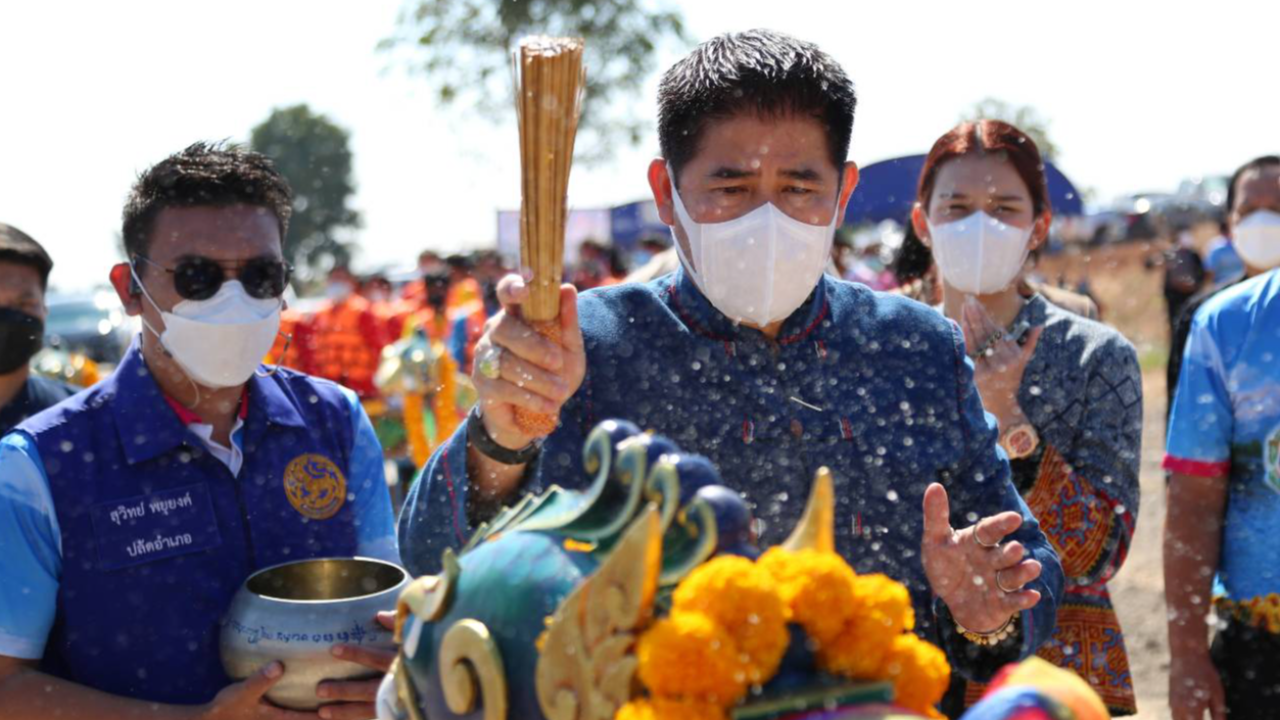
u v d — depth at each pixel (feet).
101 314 57.26
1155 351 56.18
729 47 6.54
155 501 7.38
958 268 10.27
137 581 7.27
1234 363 9.71
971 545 5.98
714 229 6.41
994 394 9.25
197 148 7.62
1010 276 10.25
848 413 6.68
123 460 7.39
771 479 6.55
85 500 7.25
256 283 7.51
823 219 6.48
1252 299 9.70
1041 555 6.83
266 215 7.64
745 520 4.16
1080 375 9.61
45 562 7.18
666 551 4.24
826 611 3.83
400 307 32.58
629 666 3.78
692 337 6.66
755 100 6.39
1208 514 9.97
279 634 6.72
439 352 26.11
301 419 7.95
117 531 7.28
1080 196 25.48
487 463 5.65
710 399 6.58
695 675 3.64
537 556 4.40
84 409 7.48
